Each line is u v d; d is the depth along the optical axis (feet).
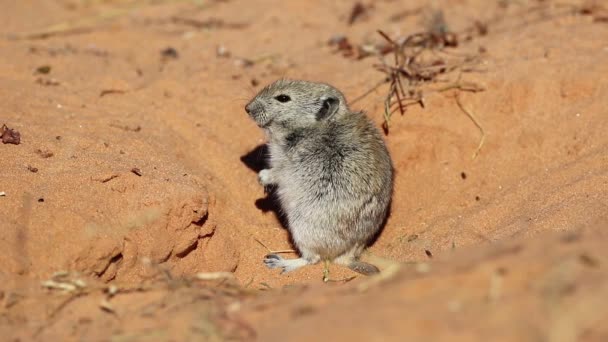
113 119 41.52
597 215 32.55
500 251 25.31
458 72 44.62
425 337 21.04
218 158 41.57
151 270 31.42
